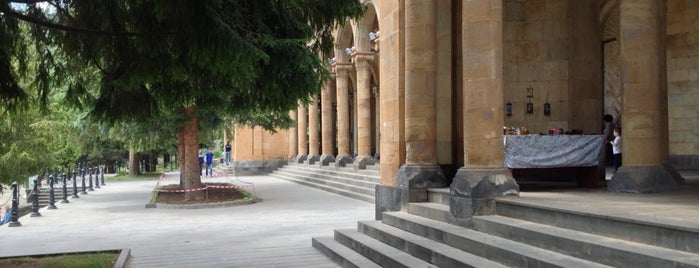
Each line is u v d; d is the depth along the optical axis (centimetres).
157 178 3681
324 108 2883
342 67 2633
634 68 884
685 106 1673
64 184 2052
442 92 1095
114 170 5091
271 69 612
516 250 635
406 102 1069
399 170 1068
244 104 720
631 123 890
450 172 1088
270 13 627
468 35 851
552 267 564
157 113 723
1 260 906
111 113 681
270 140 3712
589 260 570
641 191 866
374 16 2270
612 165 1656
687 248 505
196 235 1227
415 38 1062
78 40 641
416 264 755
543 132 1296
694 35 1650
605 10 1889
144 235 1238
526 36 1316
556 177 1184
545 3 1298
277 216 1531
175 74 577
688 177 1190
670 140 1709
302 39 611
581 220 638
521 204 743
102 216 1595
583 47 1254
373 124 3862
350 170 2442
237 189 2288
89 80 746
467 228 806
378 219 1153
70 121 2006
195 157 1920
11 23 606
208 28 511
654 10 888
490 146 829
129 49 607
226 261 945
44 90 679
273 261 946
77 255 958
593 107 1248
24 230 1337
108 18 615
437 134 1091
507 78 1322
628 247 535
